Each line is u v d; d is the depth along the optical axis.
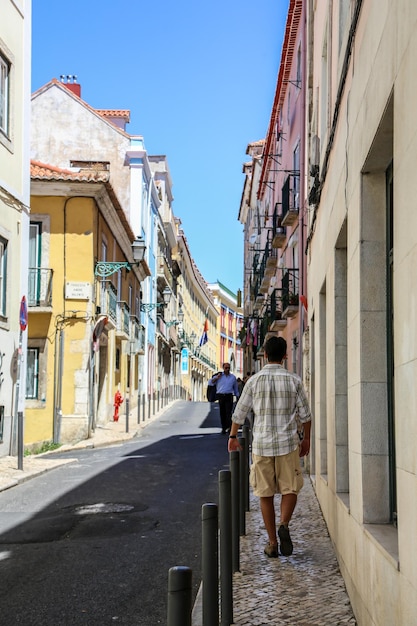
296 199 20.67
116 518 8.36
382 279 4.39
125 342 29.34
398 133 3.13
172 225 47.22
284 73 23.20
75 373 20.59
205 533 3.82
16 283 15.70
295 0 18.69
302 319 17.12
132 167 33.03
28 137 16.48
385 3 3.56
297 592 5.08
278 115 27.31
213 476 11.79
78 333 20.75
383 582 3.45
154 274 40.50
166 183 46.69
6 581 5.79
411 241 2.81
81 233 21.03
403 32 3.03
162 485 10.87
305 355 14.43
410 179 2.84
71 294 20.80
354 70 5.03
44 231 20.95
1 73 15.18
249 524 7.69
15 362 15.43
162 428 24.77
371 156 4.17
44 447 17.98
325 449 8.52
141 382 36.22
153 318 41.97
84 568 6.16
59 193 20.83
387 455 4.29
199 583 5.78
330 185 7.06
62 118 33.25
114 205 22.81
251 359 41.56
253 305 38.66
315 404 9.98
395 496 4.15
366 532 4.05
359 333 4.41
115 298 25.14
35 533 7.59
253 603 4.86
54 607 5.11
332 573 5.58
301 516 8.02
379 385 4.33
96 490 10.41
